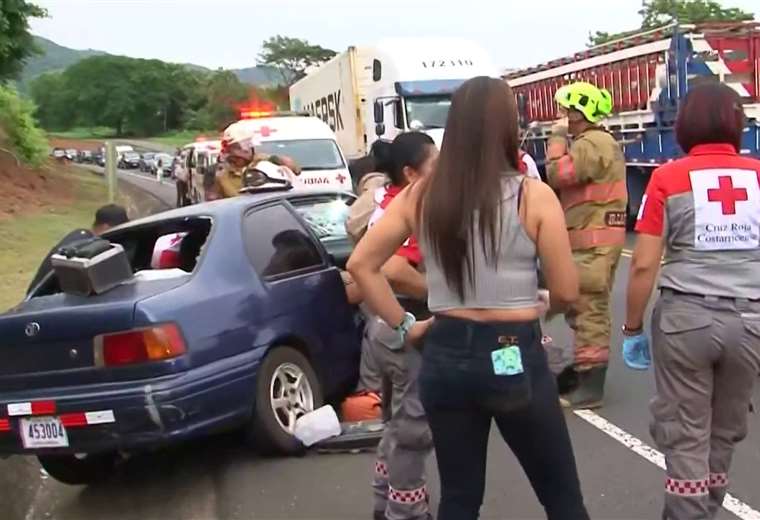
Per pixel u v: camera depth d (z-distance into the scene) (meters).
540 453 3.18
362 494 5.20
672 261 3.82
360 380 6.55
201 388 5.11
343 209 7.19
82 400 4.97
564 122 6.48
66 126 143.38
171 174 49.69
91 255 5.26
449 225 3.05
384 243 3.27
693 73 15.66
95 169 57.78
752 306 3.69
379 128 19.75
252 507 5.13
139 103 139.62
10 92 34.25
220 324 5.32
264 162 10.40
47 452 5.09
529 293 3.11
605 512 4.78
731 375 3.77
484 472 3.27
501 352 3.04
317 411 5.83
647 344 4.07
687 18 49.38
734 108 3.78
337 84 24.17
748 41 15.95
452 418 3.17
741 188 3.72
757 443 5.59
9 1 31.34
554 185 6.26
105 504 5.52
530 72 22.38
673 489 3.83
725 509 4.67
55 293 5.82
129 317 4.98
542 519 4.74
